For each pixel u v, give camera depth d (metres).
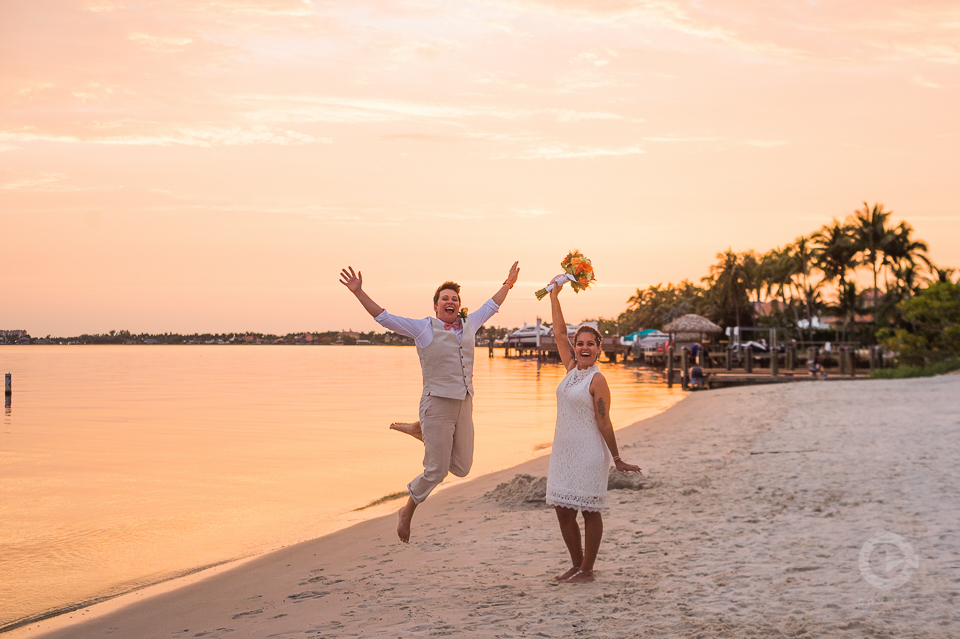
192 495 11.78
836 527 6.68
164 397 35.59
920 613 4.36
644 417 23.14
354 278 4.98
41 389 41.94
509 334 115.25
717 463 11.17
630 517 7.68
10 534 9.34
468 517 8.63
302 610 5.32
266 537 9.02
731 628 4.29
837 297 63.19
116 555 8.31
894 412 16.67
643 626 4.39
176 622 5.55
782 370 44.28
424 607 5.05
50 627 5.86
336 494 11.80
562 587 5.30
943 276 58.59
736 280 78.06
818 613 4.46
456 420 5.15
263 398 35.19
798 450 11.86
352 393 39.03
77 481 13.12
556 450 5.43
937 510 7.05
